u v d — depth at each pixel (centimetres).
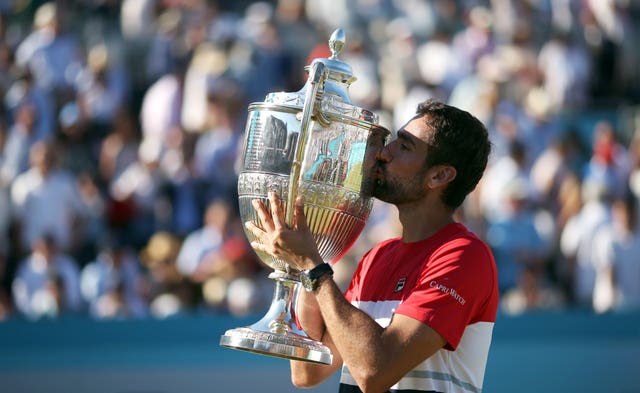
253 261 2067
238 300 1981
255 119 810
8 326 1727
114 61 2691
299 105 794
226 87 2509
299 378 920
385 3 3111
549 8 3116
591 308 2108
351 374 830
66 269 2017
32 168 2156
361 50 2798
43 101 2425
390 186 841
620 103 3000
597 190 2252
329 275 782
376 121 827
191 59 2656
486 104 2594
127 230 2222
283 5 3020
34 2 2888
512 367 1836
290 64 2752
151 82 2705
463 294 801
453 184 846
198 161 2336
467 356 822
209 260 2061
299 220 791
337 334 776
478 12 3006
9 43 2675
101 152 2400
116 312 1973
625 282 2153
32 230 2122
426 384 810
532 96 2733
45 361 1727
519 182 2295
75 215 2167
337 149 796
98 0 2906
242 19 2839
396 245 877
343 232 817
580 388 1867
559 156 2430
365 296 856
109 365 1739
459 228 847
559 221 2306
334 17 3077
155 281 2028
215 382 1744
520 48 2916
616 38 3088
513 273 2195
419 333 781
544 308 2116
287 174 789
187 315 1795
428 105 858
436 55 2830
